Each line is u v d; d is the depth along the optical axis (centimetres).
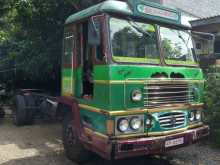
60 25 1073
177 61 590
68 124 641
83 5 1012
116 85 489
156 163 631
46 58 1054
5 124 1037
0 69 1266
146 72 520
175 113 546
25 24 1129
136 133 502
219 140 716
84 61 588
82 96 582
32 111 1003
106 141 477
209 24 1220
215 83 761
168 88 539
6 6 1094
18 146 753
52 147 745
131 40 538
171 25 608
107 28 513
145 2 562
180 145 537
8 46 1242
